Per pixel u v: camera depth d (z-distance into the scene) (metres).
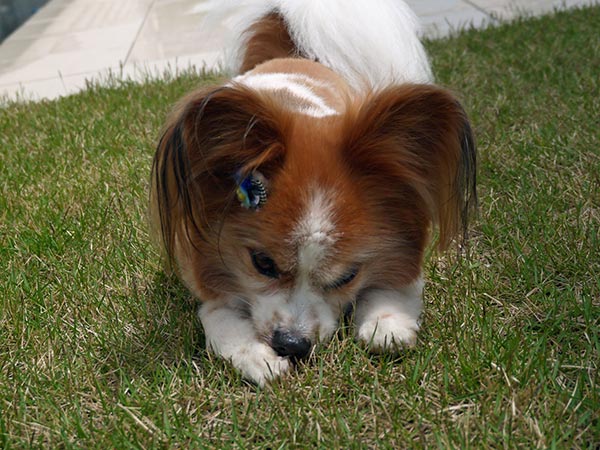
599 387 0.56
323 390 0.58
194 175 0.58
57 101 1.16
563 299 0.64
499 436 0.54
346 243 0.59
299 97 0.66
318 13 0.83
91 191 0.84
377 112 0.59
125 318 0.66
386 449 0.53
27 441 0.55
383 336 0.60
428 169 0.61
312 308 0.60
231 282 0.63
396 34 0.86
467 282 0.67
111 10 1.91
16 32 1.76
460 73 1.10
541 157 0.83
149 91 1.14
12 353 0.63
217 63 1.29
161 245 0.63
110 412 0.57
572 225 0.73
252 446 0.54
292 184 0.58
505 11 1.52
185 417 0.56
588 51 1.13
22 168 0.90
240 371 0.59
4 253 0.74
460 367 0.59
